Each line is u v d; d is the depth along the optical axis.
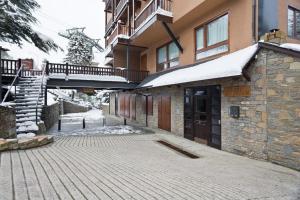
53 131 14.16
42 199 3.73
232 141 8.80
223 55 10.80
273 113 7.11
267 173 5.95
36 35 12.45
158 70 17.83
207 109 10.43
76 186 4.39
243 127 8.27
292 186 4.90
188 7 11.74
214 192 4.38
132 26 18.62
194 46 12.96
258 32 9.20
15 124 9.80
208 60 11.75
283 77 6.78
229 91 8.95
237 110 8.48
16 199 3.70
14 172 5.08
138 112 19.91
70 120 22.67
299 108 6.35
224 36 10.91
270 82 7.19
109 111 33.09
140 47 19.55
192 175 5.57
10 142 7.31
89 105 44.38
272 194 4.38
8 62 14.39
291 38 10.09
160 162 6.90
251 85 7.90
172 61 15.76
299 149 6.33
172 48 15.85
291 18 10.25
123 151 8.30
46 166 5.66
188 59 13.52
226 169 6.30
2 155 6.63
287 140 6.67
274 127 7.07
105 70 17.58
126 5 19.11
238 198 4.12
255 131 7.76
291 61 6.55
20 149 7.52
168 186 4.64
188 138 11.92
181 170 6.04
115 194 4.07
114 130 14.70
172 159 7.43
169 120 14.13
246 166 6.69
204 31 12.19
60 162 6.11
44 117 13.61
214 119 9.91
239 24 9.89
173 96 13.62
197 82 11.09
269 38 7.60
